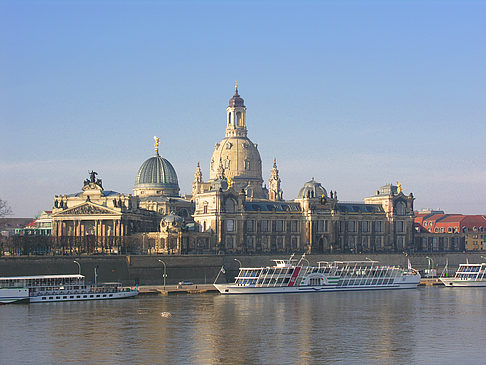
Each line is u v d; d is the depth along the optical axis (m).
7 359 183.38
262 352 190.88
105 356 185.88
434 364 180.12
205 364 178.88
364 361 182.50
